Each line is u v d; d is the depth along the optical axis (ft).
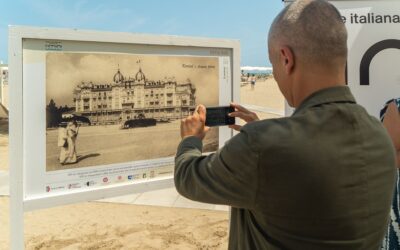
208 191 3.70
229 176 3.49
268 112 54.70
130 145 6.55
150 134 6.74
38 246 13.15
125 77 6.43
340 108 3.57
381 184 3.69
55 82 5.82
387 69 8.43
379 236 3.78
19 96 5.49
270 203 3.47
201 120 5.52
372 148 3.65
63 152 5.95
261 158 3.36
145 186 6.68
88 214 16.26
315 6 3.68
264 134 3.42
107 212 16.51
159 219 15.62
